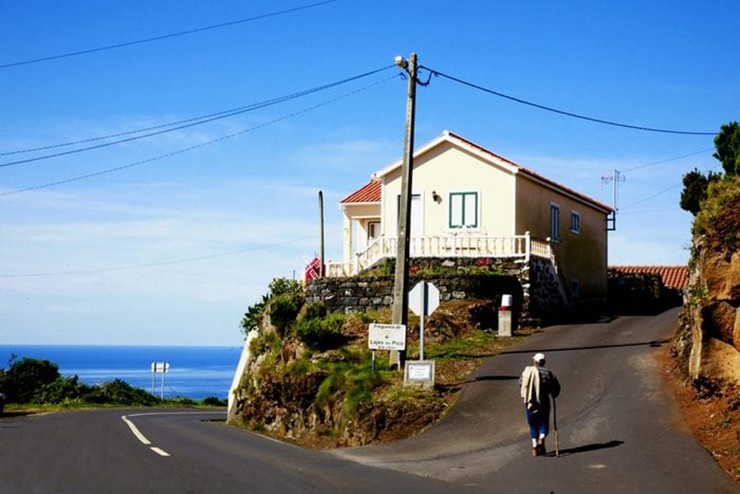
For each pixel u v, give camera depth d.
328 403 22.92
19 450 17.64
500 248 33.03
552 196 38.34
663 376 20.59
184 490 12.25
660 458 14.30
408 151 23.78
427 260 32.72
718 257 16.56
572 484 13.05
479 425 18.55
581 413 18.12
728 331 16.50
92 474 13.85
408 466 15.17
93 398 48.72
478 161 35.12
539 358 15.70
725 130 21.77
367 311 30.97
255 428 26.97
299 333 27.77
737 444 14.51
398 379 22.52
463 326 28.78
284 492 12.19
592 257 42.91
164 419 31.39
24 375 49.41
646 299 42.81
